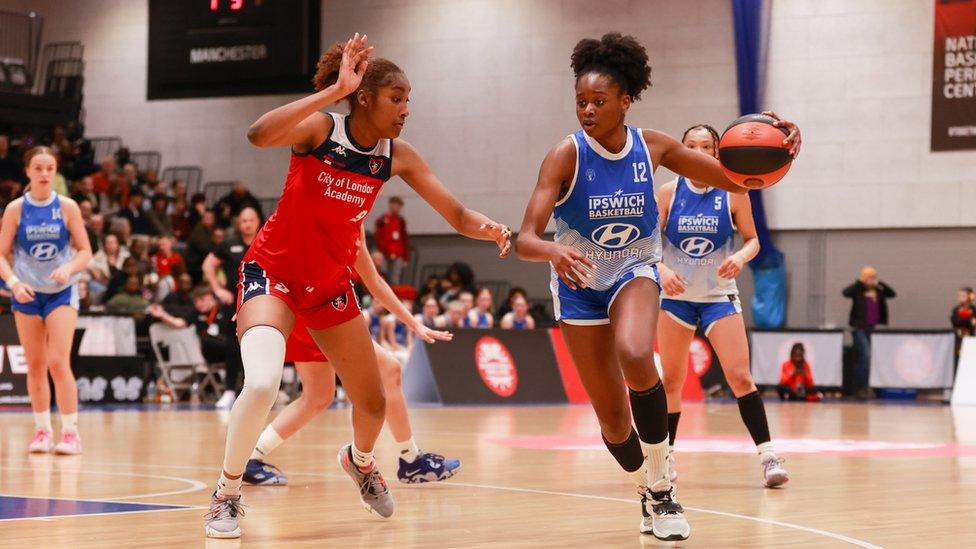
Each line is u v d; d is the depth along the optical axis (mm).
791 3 23828
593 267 4855
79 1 29391
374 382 5562
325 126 5109
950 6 22812
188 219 24453
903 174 23203
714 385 21562
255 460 7324
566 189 5305
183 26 21312
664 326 7637
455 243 26000
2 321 16359
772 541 5082
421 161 5402
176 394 18531
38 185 9062
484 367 18672
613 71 5203
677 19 24453
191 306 19328
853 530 5414
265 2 20781
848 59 23547
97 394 17578
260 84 20875
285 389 18984
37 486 7066
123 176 24688
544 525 5617
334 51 5332
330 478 7738
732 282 7680
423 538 5203
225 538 5117
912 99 23125
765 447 7363
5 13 27094
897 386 21938
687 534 5109
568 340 5352
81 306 17922
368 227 26656
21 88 25828
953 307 22891
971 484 7461
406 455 7426
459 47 26156
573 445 10578
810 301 23844
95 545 4855
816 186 23797
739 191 5492
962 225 22797
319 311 5352
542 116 25516
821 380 22203
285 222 5188
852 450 10219
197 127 28234
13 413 14625
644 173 5277
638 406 5070
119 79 29000
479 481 7621
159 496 6562
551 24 25438
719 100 24172
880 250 23453
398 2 26688
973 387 19859
